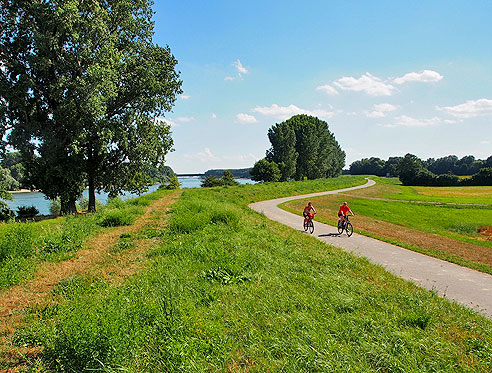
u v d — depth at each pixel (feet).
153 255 31.55
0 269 25.86
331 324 16.88
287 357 13.74
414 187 300.20
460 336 16.78
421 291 24.36
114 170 95.55
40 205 188.55
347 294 21.77
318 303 19.71
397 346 14.92
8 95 73.61
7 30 78.89
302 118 322.14
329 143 354.13
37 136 79.41
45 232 41.19
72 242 37.63
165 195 149.07
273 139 287.07
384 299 21.56
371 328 16.75
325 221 71.15
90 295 18.45
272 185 202.18
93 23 78.18
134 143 93.40
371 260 35.73
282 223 67.56
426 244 49.16
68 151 85.35
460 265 34.24
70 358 12.37
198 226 45.57
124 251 33.94
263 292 21.13
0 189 89.45
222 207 69.62
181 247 32.73
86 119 77.77
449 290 25.86
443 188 276.62
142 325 14.82
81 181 89.45
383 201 143.02
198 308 18.25
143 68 90.89
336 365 13.02
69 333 12.73
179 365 12.76
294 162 285.43
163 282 21.95
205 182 277.44
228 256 28.50
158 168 106.01
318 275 26.27
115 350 12.34
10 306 20.03
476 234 74.64
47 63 75.61
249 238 39.83
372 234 53.36
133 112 89.86
